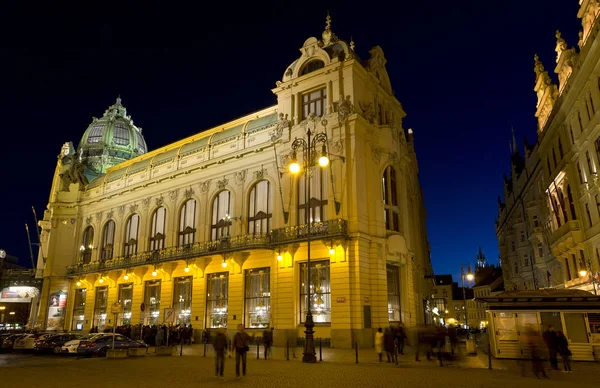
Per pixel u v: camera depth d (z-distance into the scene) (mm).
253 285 34250
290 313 30844
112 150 64375
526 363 18953
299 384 13750
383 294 30516
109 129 65812
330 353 24547
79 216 53469
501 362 19703
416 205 50000
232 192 38312
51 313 50406
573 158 32625
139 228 45438
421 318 41781
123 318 43438
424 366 18547
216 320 35906
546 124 38812
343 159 31031
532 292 21297
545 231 44844
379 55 38312
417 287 42750
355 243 29609
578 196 32625
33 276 54250
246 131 39156
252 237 33812
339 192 30984
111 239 48719
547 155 40750
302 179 33375
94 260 49156
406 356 22906
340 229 29219
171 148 47125
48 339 28219
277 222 33938
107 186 51094
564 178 35875
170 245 41406
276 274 32469
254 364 19594
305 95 35531
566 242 33906
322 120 33000
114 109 69750
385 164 34500
